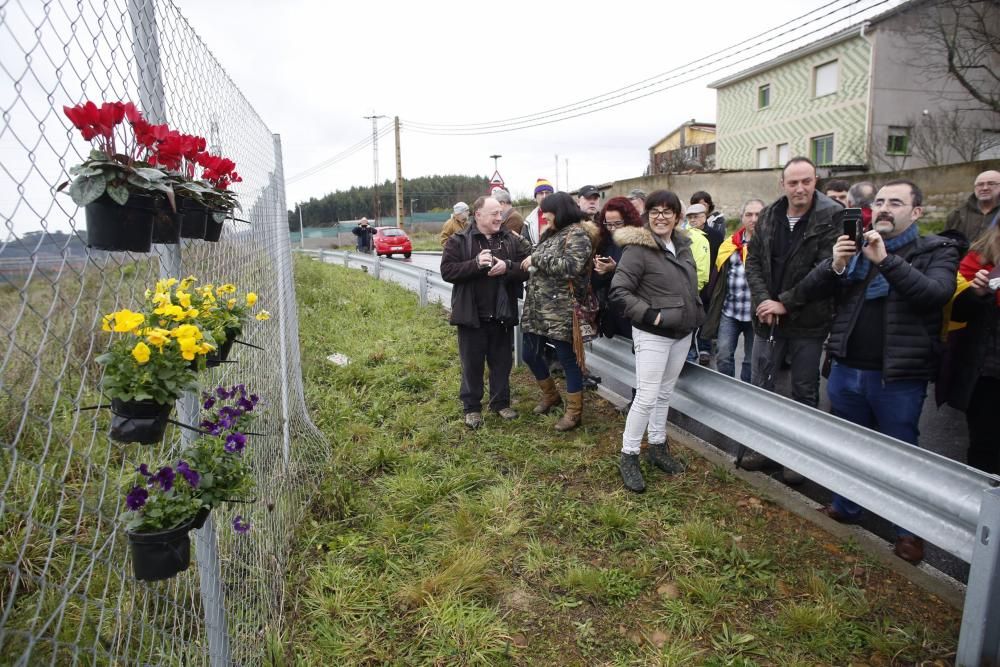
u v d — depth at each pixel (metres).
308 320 8.08
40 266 1.19
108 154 1.30
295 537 3.11
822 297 3.41
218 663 1.92
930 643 2.35
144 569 1.43
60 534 2.15
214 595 1.90
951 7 17.70
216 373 2.41
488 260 4.21
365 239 28.31
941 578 2.74
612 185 22.28
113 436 1.34
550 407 4.82
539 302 4.24
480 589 2.70
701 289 5.38
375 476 3.79
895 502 2.52
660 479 3.66
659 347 3.45
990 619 2.07
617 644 2.42
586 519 3.23
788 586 2.70
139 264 1.72
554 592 2.72
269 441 3.18
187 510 1.46
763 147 24.83
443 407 4.80
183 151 1.50
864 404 3.21
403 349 6.54
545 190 6.21
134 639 2.00
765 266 3.74
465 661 2.34
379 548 3.01
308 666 2.30
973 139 19.53
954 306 3.10
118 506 1.51
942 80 20.28
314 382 5.50
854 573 2.77
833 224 3.43
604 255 4.57
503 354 4.71
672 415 4.93
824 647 2.34
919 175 14.84
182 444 1.80
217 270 2.49
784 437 3.09
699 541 2.96
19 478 2.06
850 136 20.98
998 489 2.02
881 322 3.01
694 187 20.23
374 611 2.61
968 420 3.18
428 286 10.16
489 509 3.31
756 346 4.11
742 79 25.31
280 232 4.32
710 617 2.53
